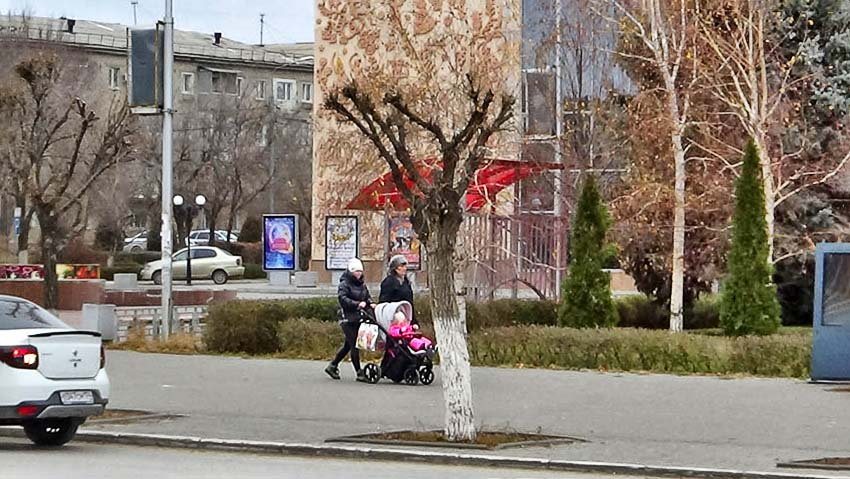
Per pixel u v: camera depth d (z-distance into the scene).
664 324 37.75
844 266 25.00
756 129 32.47
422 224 18.03
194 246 80.06
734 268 29.84
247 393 23.45
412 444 17.45
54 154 55.91
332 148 48.50
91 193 73.44
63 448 17.64
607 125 37.69
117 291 49.94
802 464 16.12
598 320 31.19
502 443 17.58
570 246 34.03
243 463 16.34
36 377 16.62
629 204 35.19
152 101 32.47
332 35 55.50
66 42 80.12
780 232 37.31
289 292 55.69
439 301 18.00
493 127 18.39
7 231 85.62
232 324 31.06
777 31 36.91
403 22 44.97
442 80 38.06
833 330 25.14
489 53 38.25
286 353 30.53
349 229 47.81
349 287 25.36
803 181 36.66
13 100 46.50
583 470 16.19
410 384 24.84
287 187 89.94
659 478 15.86
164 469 15.46
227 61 111.56
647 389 24.25
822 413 21.09
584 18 38.41
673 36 33.19
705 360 27.22
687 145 34.94
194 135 88.12
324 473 15.40
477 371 27.28
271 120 91.38
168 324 33.19
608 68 38.38
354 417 20.44
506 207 41.75
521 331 28.83
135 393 23.44
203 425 19.44
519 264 36.19
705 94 35.34
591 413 21.03
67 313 46.66
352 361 25.48
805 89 36.94
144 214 91.00
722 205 35.09
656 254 36.59
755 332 29.58
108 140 41.47
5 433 19.28
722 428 19.45
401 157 18.16
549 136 38.19
